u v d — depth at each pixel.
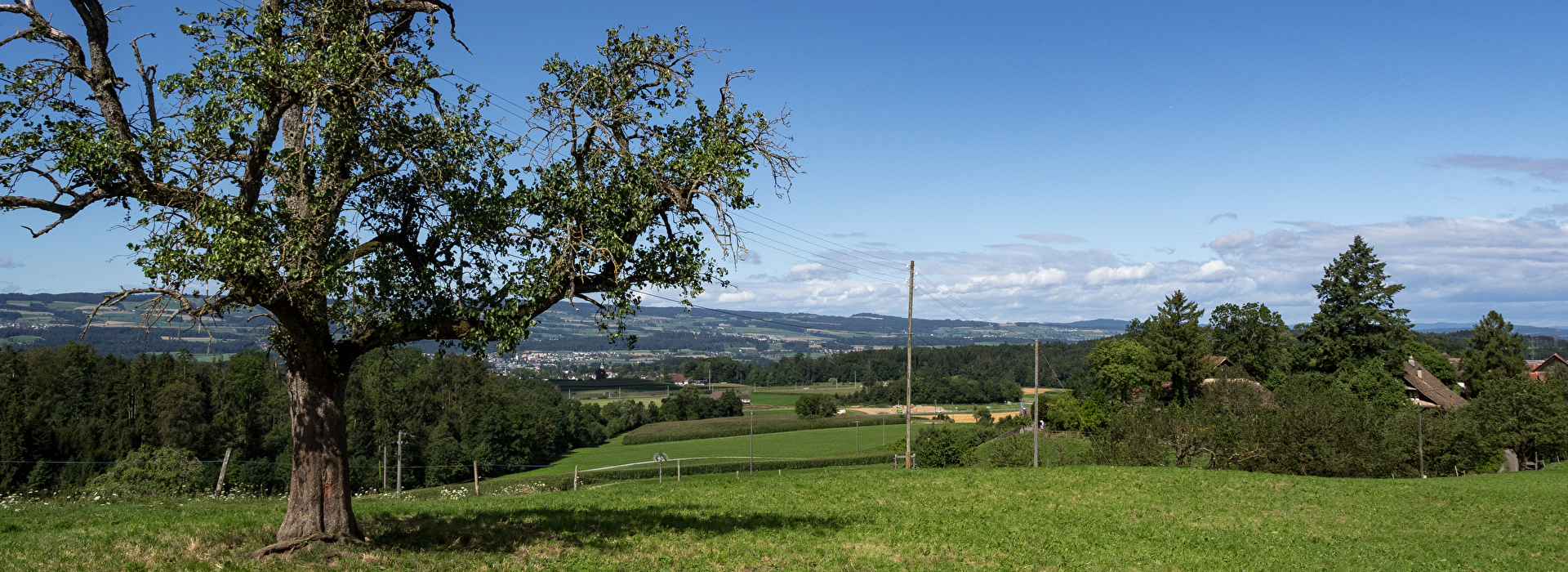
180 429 57.75
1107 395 90.19
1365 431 50.59
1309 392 66.12
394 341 13.85
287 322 12.48
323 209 12.79
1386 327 87.12
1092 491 28.77
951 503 25.86
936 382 141.12
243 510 20.39
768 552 16.66
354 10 13.94
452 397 84.56
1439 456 56.00
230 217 11.30
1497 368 113.94
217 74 12.73
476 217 13.57
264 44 12.92
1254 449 49.50
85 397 60.72
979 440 88.00
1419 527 24.42
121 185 12.20
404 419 72.19
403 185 14.25
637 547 16.30
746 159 14.56
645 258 14.50
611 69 14.58
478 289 13.91
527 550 15.30
